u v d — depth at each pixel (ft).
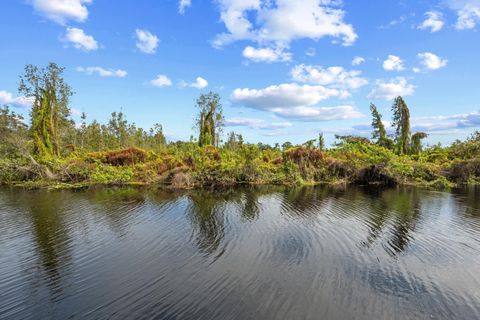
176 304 24.26
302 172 110.63
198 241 39.83
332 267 31.78
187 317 22.45
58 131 133.18
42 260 33.30
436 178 107.65
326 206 63.41
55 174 99.86
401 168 104.17
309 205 64.49
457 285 28.27
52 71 124.77
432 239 41.14
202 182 95.35
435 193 82.79
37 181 98.02
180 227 46.32
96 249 36.60
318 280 28.71
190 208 60.59
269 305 24.20
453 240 40.75
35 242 39.11
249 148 115.96
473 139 132.57
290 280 28.66
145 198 72.13
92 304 24.32
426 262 33.40
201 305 24.09
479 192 84.94
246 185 100.01
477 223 49.32
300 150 119.14
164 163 114.62
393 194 80.79
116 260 33.24
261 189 90.63
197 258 33.96
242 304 24.30
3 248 36.81
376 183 106.83
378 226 47.29
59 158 114.01
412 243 39.50
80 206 61.52
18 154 105.70
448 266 32.42
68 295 25.80
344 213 56.59
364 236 42.29
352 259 34.01
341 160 114.21
